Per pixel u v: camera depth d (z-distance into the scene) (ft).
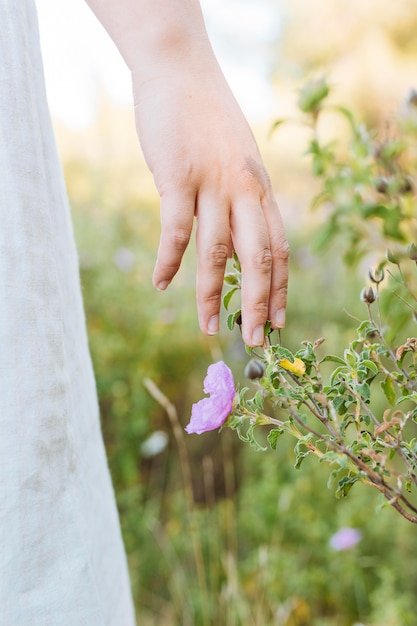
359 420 1.89
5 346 1.85
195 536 4.00
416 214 3.30
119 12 1.95
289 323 6.75
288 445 4.86
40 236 1.92
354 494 4.42
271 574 4.14
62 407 1.93
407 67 11.49
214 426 1.81
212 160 1.91
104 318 5.89
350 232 3.46
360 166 3.28
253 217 1.90
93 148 9.61
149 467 5.67
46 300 1.92
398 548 4.22
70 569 1.92
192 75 1.93
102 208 7.80
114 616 2.25
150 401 5.54
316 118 3.36
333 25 12.30
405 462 1.85
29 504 1.86
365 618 4.01
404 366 2.82
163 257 1.94
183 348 5.99
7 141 1.89
